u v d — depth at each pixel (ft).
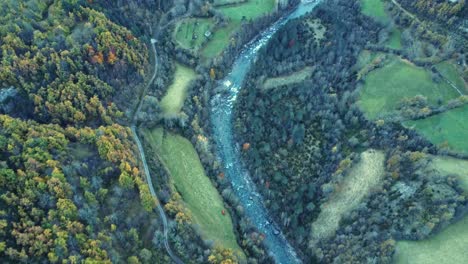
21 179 423.23
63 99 530.68
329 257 522.88
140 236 475.31
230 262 463.42
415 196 514.68
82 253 399.03
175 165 590.96
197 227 503.61
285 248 560.61
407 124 589.32
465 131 572.92
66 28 586.45
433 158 544.62
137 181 491.31
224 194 572.92
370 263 483.92
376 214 521.24
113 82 601.21
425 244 487.61
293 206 572.51
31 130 472.85
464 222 493.77
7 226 396.16
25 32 553.23
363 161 579.07
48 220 409.90
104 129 525.34
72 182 456.04
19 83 521.65
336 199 561.84
